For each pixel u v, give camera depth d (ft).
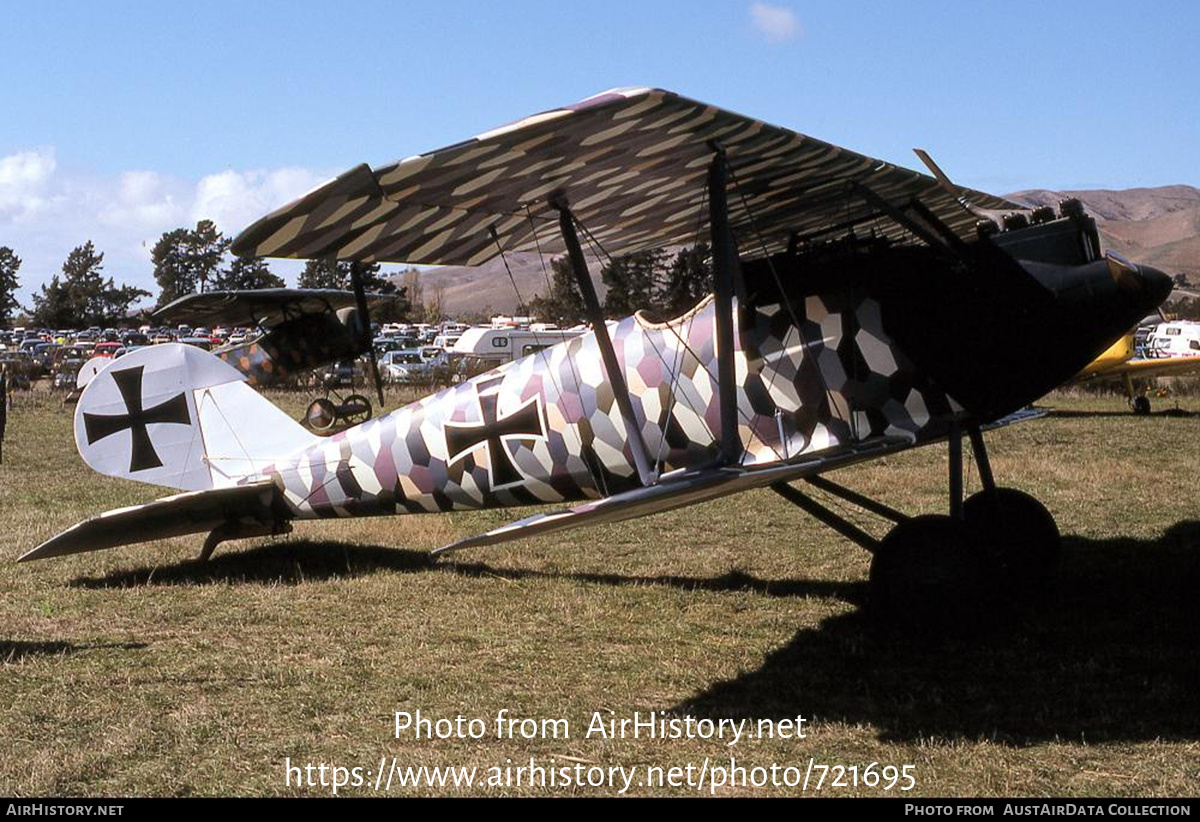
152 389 26.30
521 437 22.79
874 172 19.24
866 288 19.01
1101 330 18.25
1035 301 18.25
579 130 13.97
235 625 19.90
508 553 26.30
